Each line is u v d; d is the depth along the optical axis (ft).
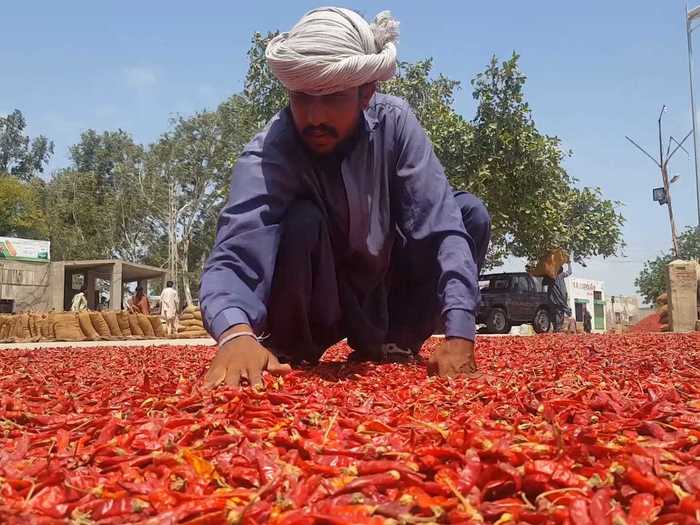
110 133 180.96
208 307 11.84
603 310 177.17
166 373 15.31
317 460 6.39
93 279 104.73
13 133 203.10
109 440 7.22
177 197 164.86
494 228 67.00
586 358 18.58
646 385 10.50
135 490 5.43
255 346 11.05
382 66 12.19
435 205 13.71
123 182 169.37
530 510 4.98
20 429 8.17
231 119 156.46
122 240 172.76
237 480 5.88
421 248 14.19
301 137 13.71
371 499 5.26
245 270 12.53
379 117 13.97
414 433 6.95
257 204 13.16
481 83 63.98
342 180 13.93
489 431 6.87
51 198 174.70
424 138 14.17
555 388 9.82
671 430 7.36
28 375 14.82
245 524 4.64
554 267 72.02
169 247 162.61
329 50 11.82
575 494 5.12
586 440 6.46
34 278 99.66
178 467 6.04
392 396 10.14
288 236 13.65
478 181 62.90
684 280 56.70
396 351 16.93
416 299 16.47
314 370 14.17
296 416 8.07
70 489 5.49
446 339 12.41
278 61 11.89
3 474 6.05
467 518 4.73
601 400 8.67
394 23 12.59
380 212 14.25
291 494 5.09
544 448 6.23
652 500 4.98
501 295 74.13
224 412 8.48
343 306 15.43
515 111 64.03
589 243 83.76
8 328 57.88
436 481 5.58
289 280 13.92
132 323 62.39
